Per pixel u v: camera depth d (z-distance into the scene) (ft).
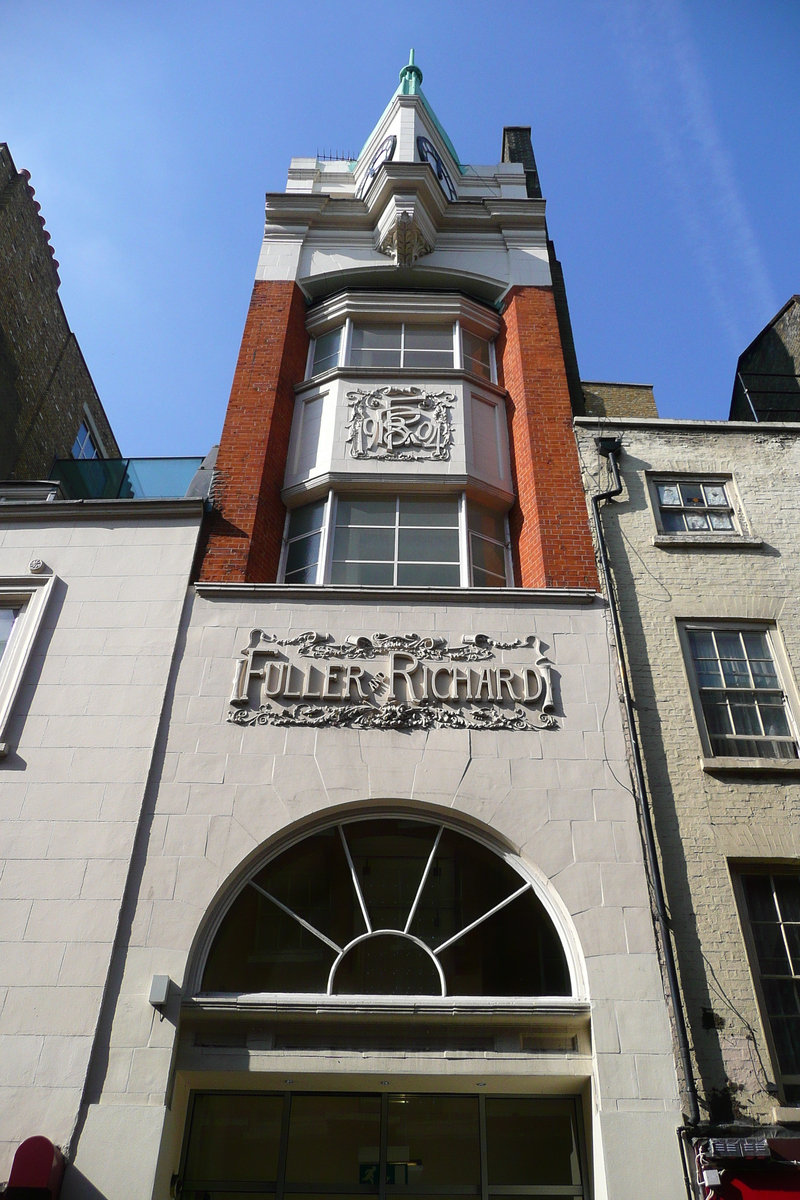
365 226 56.34
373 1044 28.19
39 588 38.58
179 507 41.19
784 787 33.65
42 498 45.93
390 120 62.44
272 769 32.71
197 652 35.96
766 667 37.81
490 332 53.01
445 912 30.86
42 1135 25.46
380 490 44.34
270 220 56.49
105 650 36.19
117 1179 24.86
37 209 70.95
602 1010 27.99
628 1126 26.04
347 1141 28.25
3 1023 27.37
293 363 50.55
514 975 29.60
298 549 43.42
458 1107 28.91
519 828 31.60
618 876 30.66
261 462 44.09
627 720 34.45
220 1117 28.58
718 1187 25.02
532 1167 27.76
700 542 40.81
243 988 29.22
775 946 30.81
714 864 31.68
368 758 33.09
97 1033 27.22
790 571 40.29
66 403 77.56
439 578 41.78
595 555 40.52
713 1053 27.84
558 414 46.44
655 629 37.93
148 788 32.24
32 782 32.53
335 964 29.45
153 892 29.91
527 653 36.29
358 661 35.73
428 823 32.45
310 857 31.91
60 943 28.89
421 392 47.67
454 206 56.39
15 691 34.86
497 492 44.60
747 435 45.91
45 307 73.15
